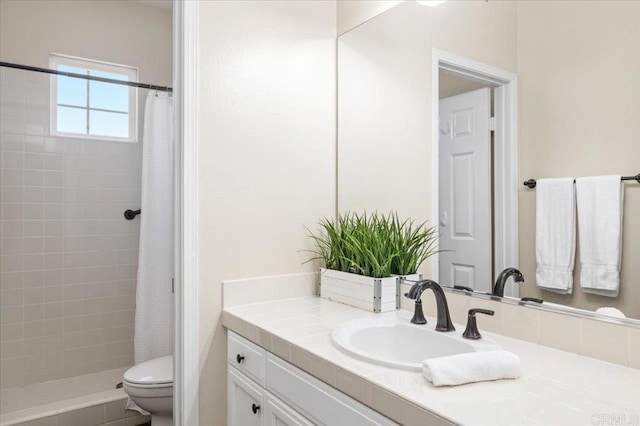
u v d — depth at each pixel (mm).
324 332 1355
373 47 1888
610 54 1116
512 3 1344
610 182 1109
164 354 2828
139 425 2498
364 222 1822
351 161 1982
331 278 1843
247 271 1769
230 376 1634
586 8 1166
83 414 2354
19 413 2268
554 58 1234
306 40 1972
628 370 1044
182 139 1629
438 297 1331
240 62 1766
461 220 1492
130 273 3078
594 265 1136
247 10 1789
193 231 1634
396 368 1030
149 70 3174
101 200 2971
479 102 1442
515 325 1308
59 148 2826
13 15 2686
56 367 2797
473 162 1458
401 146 1735
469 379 945
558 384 953
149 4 3174
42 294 2764
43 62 2777
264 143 1825
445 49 1568
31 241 2734
